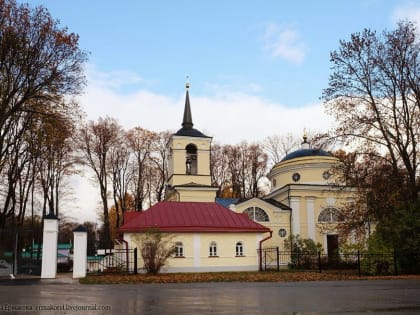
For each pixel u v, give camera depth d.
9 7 25.78
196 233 30.06
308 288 16.98
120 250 28.84
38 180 40.72
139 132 54.66
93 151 50.59
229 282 20.19
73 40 27.89
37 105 28.94
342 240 28.81
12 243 22.73
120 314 10.26
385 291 15.67
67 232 61.19
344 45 28.70
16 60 26.12
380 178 26.70
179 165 42.34
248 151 65.94
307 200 43.06
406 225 24.61
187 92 45.97
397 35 27.69
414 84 27.08
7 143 30.75
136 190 54.88
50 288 16.84
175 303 12.34
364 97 28.45
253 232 31.30
